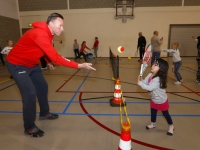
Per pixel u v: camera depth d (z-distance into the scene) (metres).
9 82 6.06
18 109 3.66
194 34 13.11
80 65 2.30
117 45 13.63
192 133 2.65
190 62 10.55
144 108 3.62
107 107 3.70
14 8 13.06
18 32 13.55
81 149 2.28
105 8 13.10
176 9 12.70
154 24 13.07
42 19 13.57
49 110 3.36
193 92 4.63
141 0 12.79
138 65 9.67
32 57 2.37
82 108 3.66
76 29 13.61
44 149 2.30
